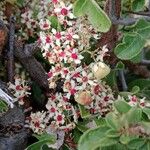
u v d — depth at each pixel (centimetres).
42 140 20
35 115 21
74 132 21
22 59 22
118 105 17
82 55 21
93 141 17
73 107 21
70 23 21
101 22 19
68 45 20
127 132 17
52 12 22
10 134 21
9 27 22
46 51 21
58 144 21
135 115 17
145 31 21
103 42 22
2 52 22
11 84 21
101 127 17
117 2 21
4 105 20
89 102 20
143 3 21
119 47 21
